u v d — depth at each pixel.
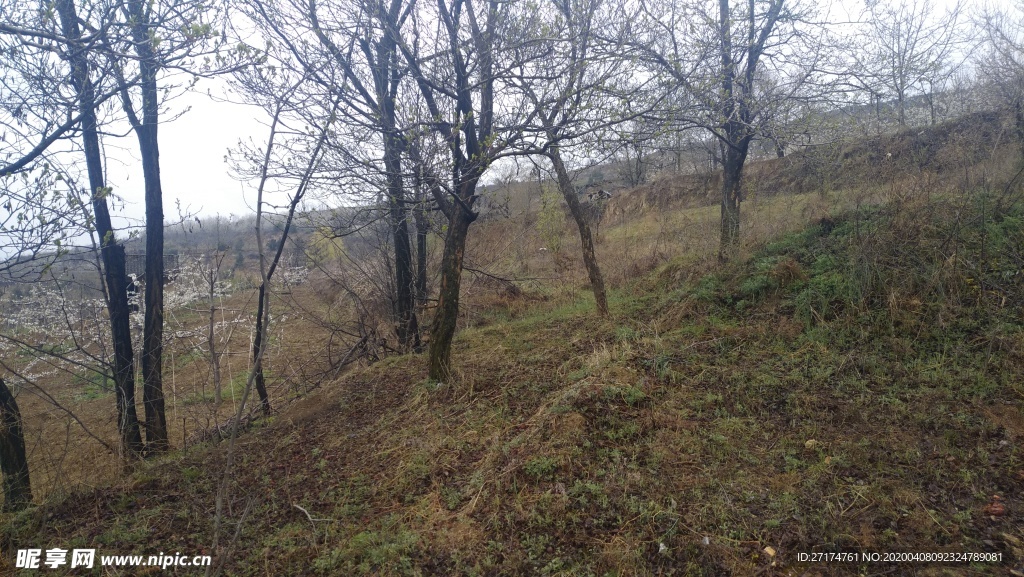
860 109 9.58
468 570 3.46
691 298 7.84
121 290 7.18
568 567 3.40
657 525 3.61
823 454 4.17
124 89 5.69
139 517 4.65
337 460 5.41
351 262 9.84
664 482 4.00
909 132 10.99
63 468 6.50
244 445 6.23
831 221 8.16
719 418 4.83
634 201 21.30
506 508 3.97
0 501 5.73
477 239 13.04
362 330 9.57
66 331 9.10
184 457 6.14
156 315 7.43
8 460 5.74
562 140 6.31
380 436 5.77
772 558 3.25
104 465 6.32
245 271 14.07
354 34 6.19
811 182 13.08
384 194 6.81
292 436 6.31
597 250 14.32
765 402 5.03
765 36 8.14
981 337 5.21
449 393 6.43
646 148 7.01
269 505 4.66
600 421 4.76
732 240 8.73
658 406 5.03
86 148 6.73
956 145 8.97
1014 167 7.62
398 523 4.07
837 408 4.76
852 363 5.36
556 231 13.34
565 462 4.24
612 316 8.39
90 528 4.57
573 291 11.42
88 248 5.53
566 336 8.08
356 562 3.71
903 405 4.61
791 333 6.22
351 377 8.30
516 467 4.28
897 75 7.63
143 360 7.41
